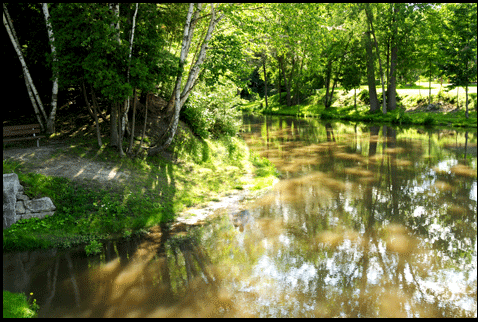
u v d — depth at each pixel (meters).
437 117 30.36
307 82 44.84
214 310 5.79
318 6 13.59
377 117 33.47
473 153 18.30
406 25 29.55
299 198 11.75
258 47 14.84
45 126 13.41
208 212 10.51
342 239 8.63
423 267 7.29
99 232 8.81
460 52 26.66
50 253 7.83
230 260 7.57
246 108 56.03
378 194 12.09
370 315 5.70
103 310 5.76
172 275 6.93
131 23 10.89
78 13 9.52
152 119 14.72
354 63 35.88
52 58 10.15
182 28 13.84
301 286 6.57
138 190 10.52
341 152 19.23
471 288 6.51
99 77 9.62
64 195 9.35
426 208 10.75
